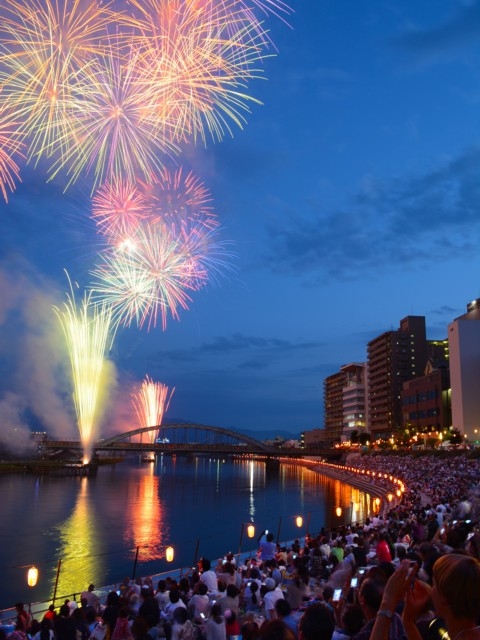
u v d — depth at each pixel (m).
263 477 171.00
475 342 145.75
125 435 199.25
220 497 108.25
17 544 59.03
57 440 193.38
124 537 63.38
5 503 94.38
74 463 176.62
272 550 25.50
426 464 115.06
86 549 56.59
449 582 3.77
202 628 12.73
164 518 78.75
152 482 145.00
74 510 86.06
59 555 53.56
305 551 23.61
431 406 176.62
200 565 21.36
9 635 14.30
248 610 16.84
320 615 4.72
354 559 17.09
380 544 18.42
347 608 6.66
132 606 16.72
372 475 122.75
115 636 12.98
